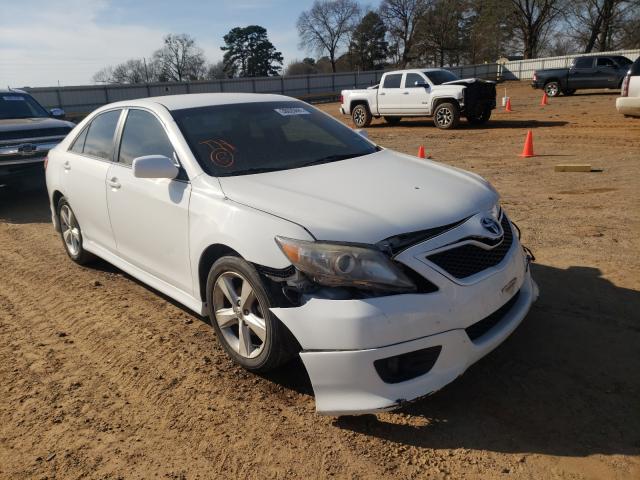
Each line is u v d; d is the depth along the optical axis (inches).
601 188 299.7
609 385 121.2
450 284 107.6
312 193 125.0
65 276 211.6
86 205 193.2
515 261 125.0
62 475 104.2
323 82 2021.4
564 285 172.7
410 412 116.3
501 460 101.5
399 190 126.2
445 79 666.2
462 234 113.0
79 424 119.4
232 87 1860.2
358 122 743.7
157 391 129.9
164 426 117.1
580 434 106.7
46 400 129.1
